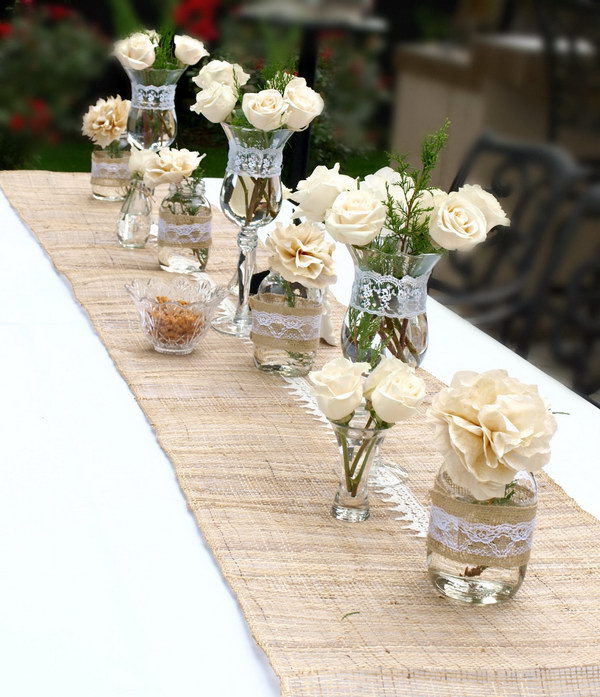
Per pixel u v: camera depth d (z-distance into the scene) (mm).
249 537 1163
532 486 1056
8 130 5273
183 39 2236
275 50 1749
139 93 2277
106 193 2570
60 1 5461
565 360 2494
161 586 1075
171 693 919
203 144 5566
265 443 1406
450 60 3270
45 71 5398
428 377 1680
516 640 1007
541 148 2471
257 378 1639
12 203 2482
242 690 931
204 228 2092
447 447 1011
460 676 939
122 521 1195
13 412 1443
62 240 2230
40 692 909
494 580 1059
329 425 1490
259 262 2213
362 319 1317
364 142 4590
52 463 1315
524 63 2814
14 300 1888
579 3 2561
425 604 1066
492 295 2572
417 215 1257
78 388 1548
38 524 1172
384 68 4207
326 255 1562
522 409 990
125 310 1870
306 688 906
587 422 1568
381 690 924
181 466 1312
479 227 1230
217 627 1017
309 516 1230
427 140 1231
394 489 1317
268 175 1779
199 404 1514
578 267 2467
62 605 1030
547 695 952
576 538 1223
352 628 1008
